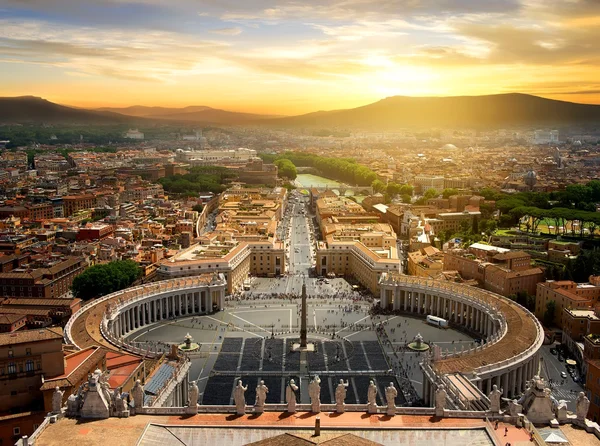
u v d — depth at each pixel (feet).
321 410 468.34
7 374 533.14
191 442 419.33
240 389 459.32
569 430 426.92
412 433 427.33
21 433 515.50
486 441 416.26
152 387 579.89
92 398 449.89
